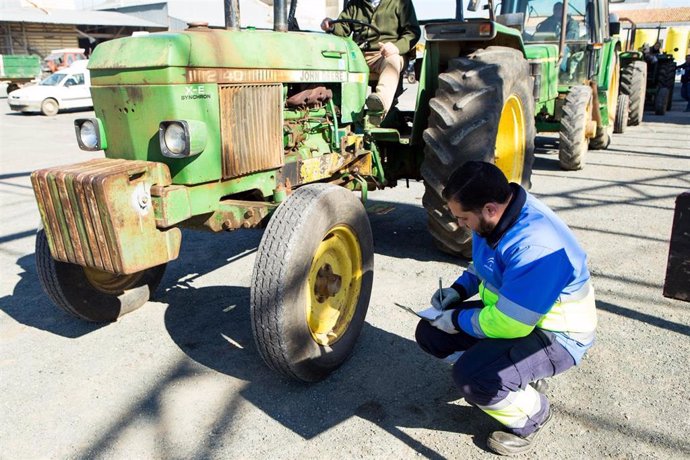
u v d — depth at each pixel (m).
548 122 8.02
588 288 2.38
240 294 4.04
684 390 2.80
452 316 2.48
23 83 23.66
